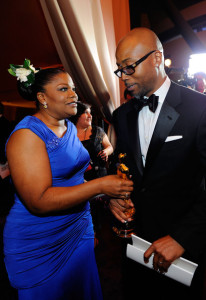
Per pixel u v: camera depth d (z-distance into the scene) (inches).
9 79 192.2
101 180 35.2
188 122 39.6
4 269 81.2
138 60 39.9
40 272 43.9
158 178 43.0
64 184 45.5
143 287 51.8
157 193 43.6
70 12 79.0
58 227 44.4
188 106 40.3
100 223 101.4
